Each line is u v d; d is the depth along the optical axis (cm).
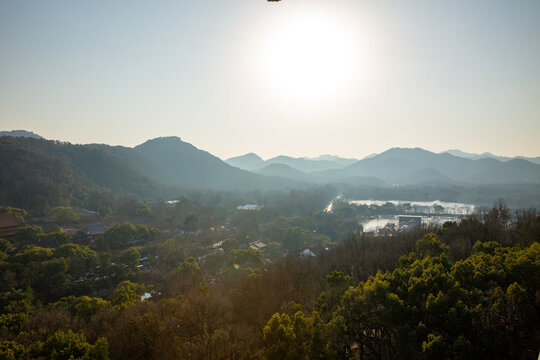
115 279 10331
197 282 9200
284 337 3862
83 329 5828
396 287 4656
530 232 7562
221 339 4322
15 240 13362
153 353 4450
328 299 4788
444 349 3412
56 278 9281
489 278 4512
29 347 4400
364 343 4291
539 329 3825
